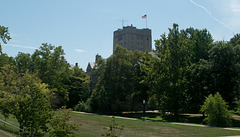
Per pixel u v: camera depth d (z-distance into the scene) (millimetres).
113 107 59250
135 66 52750
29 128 12336
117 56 52469
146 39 141000
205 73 36312
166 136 19391
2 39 17062
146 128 24656
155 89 37500
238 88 35938
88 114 45281
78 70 69250
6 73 20844
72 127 13203
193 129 23719
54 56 50719
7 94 16781
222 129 23562
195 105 38031
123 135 19969
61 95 58656
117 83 50469
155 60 38812
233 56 36250
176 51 38094
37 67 49312
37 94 13008
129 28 136250
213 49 37562
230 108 37375
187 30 53656
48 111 13141
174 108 37750
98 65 54406
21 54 50781
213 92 36219
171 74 37312
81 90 66375
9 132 16766
